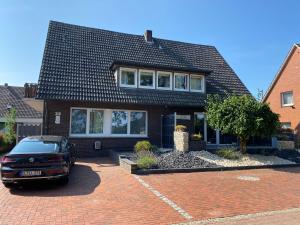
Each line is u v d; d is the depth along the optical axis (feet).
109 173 37.32
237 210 23.67
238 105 49.26
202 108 64.69
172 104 60.03
